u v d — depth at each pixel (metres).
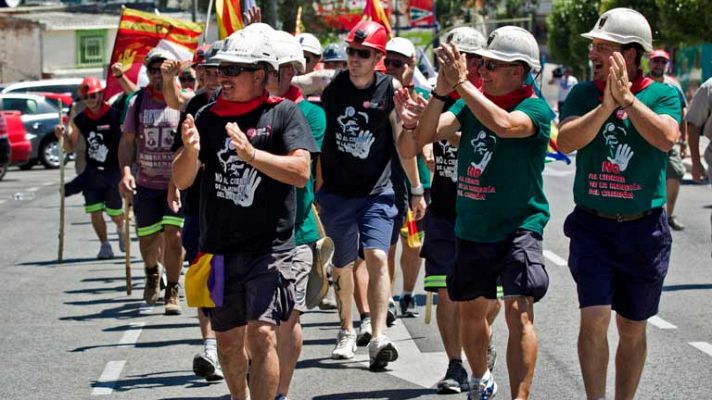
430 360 9.93
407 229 10.45
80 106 16.50
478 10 70.75
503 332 10.85
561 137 7.24
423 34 44.09
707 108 12.95
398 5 44.22
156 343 10.78
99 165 16.12
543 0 96.38
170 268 12.06
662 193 7.37
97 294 13.50
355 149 9.66
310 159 7.06
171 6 71.69
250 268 7.14
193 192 8.44
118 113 15.99
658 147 7.07
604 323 7.26
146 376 9.51
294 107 7.14
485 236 7.60
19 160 32.38
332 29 45.75
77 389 9.11
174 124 11.85
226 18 11.80
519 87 7.54
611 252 7.36
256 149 6.93
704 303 12.13
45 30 64.44
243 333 7.41
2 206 24.38
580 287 7.34
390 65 10.57
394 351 9.45
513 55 7.45
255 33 7.09
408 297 11.96
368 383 9.13
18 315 12.23
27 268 15.63
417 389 8.93
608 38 7.23
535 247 7.50
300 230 8.46
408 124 7.99
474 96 7.22
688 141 13.20
